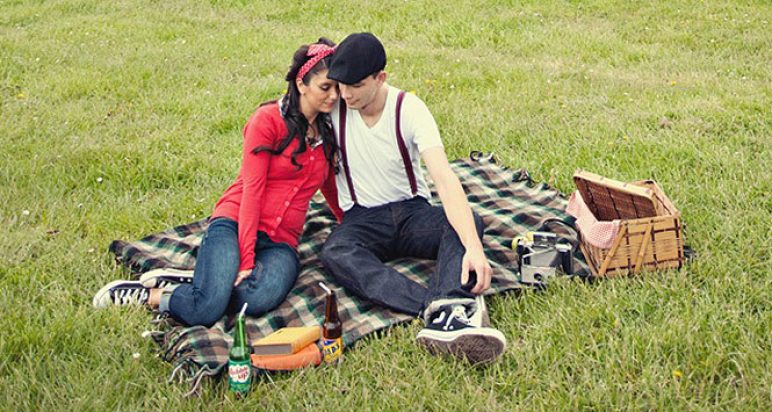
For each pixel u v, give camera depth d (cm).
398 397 343
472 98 757
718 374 347
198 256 411
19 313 407
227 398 341
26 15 1133
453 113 712
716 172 560
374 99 425
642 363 356
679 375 344
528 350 370
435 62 880
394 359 370
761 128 633
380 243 446
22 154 634
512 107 721
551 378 351
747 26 959
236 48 963
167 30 1051
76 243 494
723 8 1038
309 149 430
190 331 383
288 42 985
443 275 397
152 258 462
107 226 521
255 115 425
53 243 492
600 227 425
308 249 485
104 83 823
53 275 452
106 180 592
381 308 417
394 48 942
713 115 665
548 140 640
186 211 544
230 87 810
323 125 433
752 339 370
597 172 576
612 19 1032
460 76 821
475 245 392
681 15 1024
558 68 846
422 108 426
